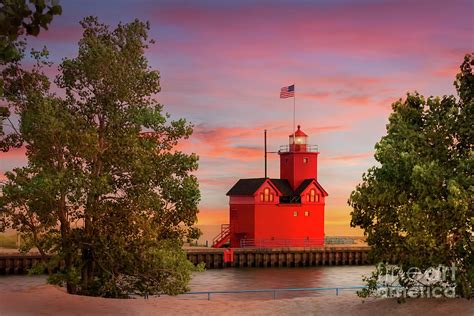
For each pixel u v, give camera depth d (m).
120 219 32.09
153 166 32.81
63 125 30.14
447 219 23.75
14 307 25.69
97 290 32.22
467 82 26.08
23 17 5.70
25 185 30.11
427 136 25.72
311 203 86.19
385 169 25.45
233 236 86.25
